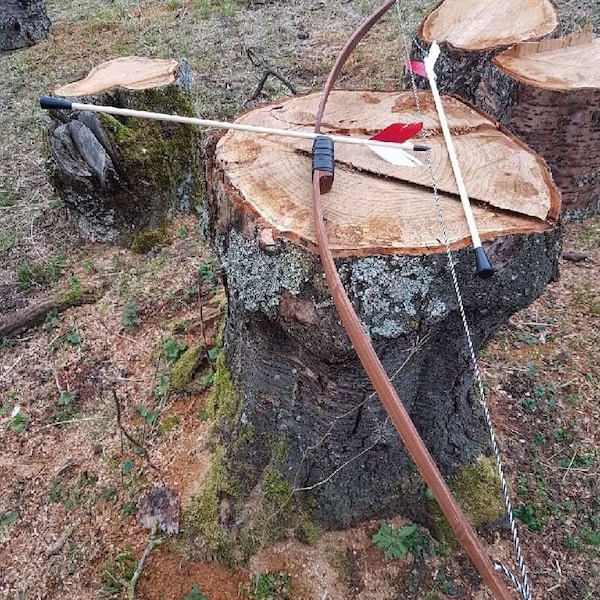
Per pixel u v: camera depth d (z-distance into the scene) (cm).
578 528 241
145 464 263
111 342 330
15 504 263
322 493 231
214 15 678
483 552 114
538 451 265
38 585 235
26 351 332
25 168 465
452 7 390
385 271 167
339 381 196
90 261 384
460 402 232
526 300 188
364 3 661
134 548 238
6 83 579
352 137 208
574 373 299
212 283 353
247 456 235
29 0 648
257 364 212
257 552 229
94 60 607
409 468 236
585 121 336
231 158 199
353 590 222
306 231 172
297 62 567
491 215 178
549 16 371
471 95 360
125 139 367
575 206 381
